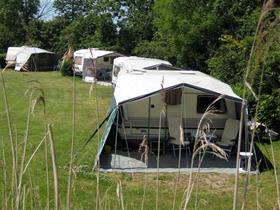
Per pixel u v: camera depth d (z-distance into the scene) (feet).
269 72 54.65
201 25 104.83
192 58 113.39
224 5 100.32
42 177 33.78
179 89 54.70
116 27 177.27
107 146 51.93
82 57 133.80
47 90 110.11
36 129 61.11
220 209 34.22
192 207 33.37
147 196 36.35
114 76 110.63
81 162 46.09
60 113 78.59
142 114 55.88
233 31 97.45
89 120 72.74
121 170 45.60
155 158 51.16
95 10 183.52
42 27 183.52
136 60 101.09
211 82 53.31
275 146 52.65
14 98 89.97
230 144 53.42
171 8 112.68
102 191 36.06
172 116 56.24
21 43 171.73
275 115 55.98
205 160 50.29
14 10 206.39
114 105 51.13
